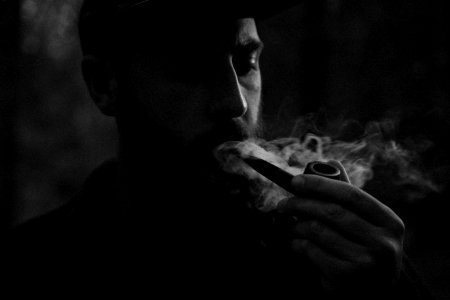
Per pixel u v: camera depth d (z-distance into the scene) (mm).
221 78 1155
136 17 1216
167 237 1263
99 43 1337
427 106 4016
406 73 4145
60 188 7500
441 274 3486
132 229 1313
